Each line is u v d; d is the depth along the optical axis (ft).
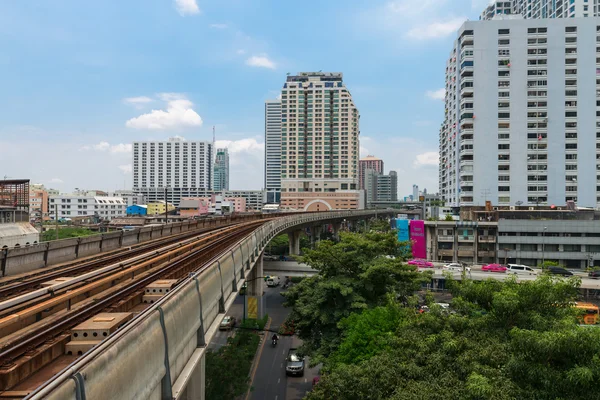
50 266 58.39
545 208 241.96
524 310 49.90
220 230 123.44
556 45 248.73
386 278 80.79
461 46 261.03
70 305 33.94
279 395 88.58
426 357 45.11
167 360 25.88
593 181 245.04
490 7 501.97
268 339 126.62
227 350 81.20
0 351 23.79
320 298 77.82
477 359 42.39
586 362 35.19
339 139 522.06
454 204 276.21
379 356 49.24
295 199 500.33
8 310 30.99
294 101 526.57
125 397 19.58
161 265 54.03
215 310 44.39
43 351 24.30
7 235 131.44
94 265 57.93
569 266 195.83
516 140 250.98
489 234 209.56
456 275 152.87
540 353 36.70
